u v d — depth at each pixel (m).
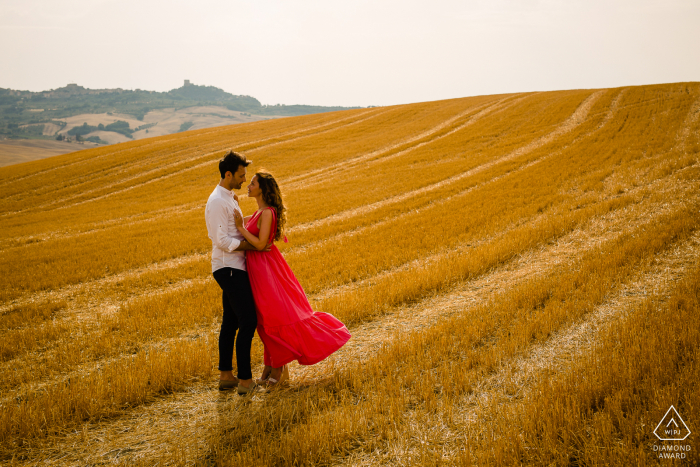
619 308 5.29
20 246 15.21
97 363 5.10
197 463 3.01
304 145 36.66
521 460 2.79
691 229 8.41
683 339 3.94
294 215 16.53
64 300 8.45
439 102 54.97
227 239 3.97
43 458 3.16
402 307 6.46
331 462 3.00
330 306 6.30
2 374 4.79
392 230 12.30
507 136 30.31
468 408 3.53
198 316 6.42
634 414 2.97
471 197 15.81
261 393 4.12
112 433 3.48
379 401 3.60
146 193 26.70
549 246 9.20
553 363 4.11
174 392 4.18
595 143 23.05
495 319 5.32
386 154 30.45
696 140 19.39
